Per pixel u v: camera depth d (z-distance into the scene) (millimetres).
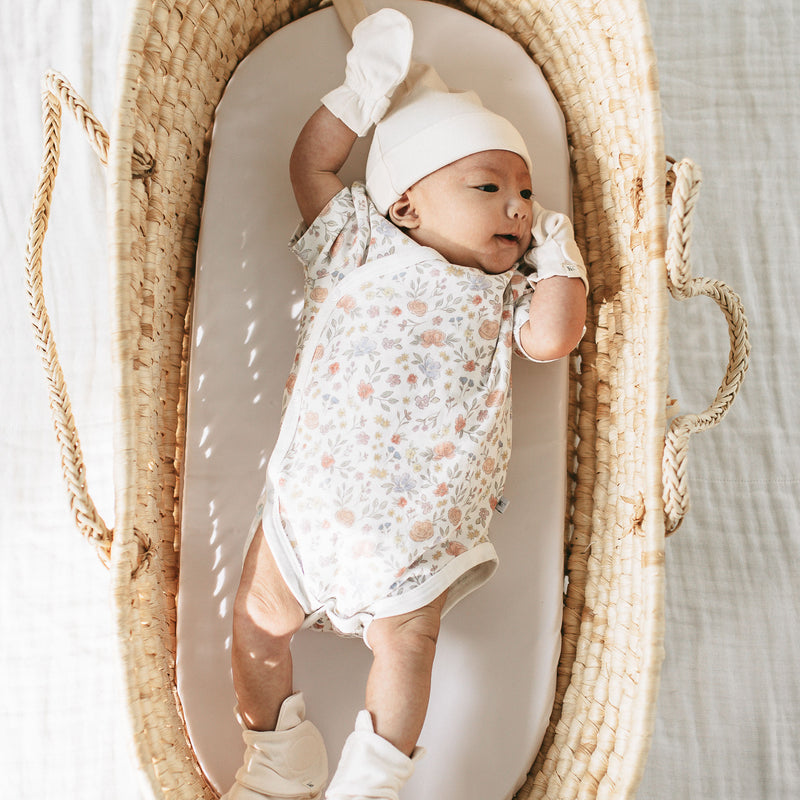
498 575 1429
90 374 1733
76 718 1581
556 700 1432
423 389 1295
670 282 1249
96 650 1614
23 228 1781
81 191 1799
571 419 1546
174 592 1435
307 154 1432
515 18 1587
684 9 1919
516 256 1405
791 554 1732
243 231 1510
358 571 1249
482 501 1321
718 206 1863
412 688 1212
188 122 1443
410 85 1464
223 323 1486
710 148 1888
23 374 1729
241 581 1299
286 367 1493
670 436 1201
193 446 1446
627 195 1410
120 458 1151
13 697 1581
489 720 1376
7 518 1657
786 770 1621
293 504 1282
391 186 1390
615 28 1392
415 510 1258
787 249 1852
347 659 1412
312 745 1277
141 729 1135
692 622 1702
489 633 1409
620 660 1300
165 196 1371
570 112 1580
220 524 1430
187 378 1495
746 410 1791
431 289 1337
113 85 1822
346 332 1329
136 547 1164
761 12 1917
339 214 1406
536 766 1407
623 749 1210
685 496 1197
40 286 1214
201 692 1368
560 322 1336
